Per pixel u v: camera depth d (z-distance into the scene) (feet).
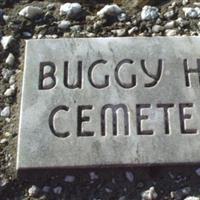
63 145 2.80
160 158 2.75
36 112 2.90
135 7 3.45
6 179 2.80
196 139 2.79
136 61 3.05
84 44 3.12
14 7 3.49
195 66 3.02
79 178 2.78
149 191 2.72
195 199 2.69
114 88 2.96
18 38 3.33
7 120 3.01
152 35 3.28
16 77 3.17
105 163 2.75
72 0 3.50
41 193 2.75
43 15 3.42
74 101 2.93
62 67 3.05
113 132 2.83
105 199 2.73
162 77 2.99
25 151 2.79
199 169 2.77
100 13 3.40
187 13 3.38
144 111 2.88
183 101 2.91
